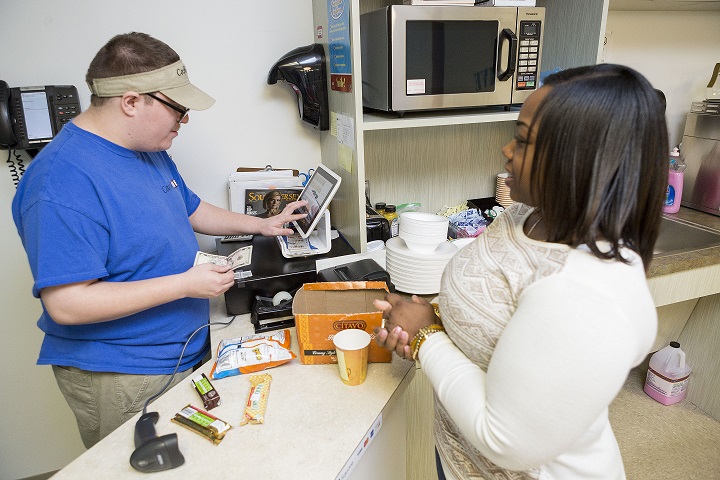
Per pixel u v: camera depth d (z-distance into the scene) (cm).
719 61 214
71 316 98
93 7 147
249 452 83
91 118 108
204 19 158
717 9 203
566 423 55
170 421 91
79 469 81
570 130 57
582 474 71
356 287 112
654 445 194
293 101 175
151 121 107
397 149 184
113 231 104
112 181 105
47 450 187
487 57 149
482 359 72
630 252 63
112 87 102
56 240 95
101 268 101
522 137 65
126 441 87
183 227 124
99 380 117
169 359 122
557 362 54
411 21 137
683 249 174
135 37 105
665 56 208
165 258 116
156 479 78
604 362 53
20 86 147
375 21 146
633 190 58
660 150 58
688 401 219
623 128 56
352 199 150
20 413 179
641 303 58
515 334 58
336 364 107
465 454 83
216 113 168
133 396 119
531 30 150
